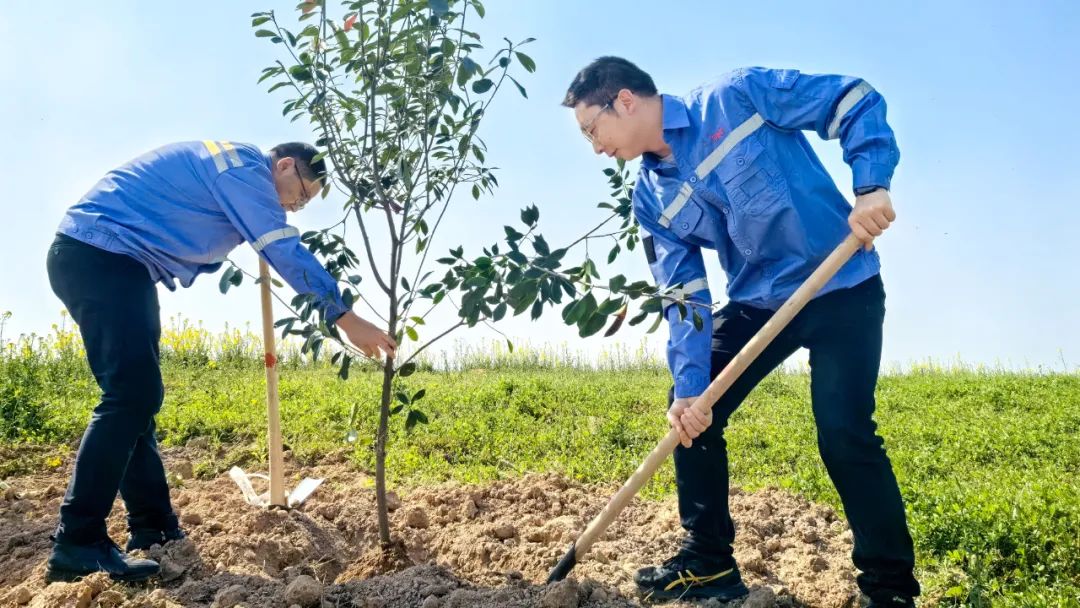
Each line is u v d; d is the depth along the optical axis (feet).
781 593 9.95
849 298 8.90
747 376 9.70
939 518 12.81
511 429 24.03
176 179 10.50
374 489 15.52
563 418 25.93
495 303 8.54
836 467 8.87
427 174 10.43
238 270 10.01
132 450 10.32
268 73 10.11
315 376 32.78
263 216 10.18
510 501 14.25
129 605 9.09
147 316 10.42
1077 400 31.32
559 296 8.07
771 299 9.29
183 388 28.04
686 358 9.48
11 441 18.69
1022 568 11.76
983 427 25.79
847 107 8.57
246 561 10.97
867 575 8.99
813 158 9.32
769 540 12.10
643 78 9.23
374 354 9.98
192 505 13.38
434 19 9.39
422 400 26.13
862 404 8.76
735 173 8.91
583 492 14.90
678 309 9.68
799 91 8.82
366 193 10.72
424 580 9.48
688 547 9.90
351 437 10.91
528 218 8.66
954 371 48.75
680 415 9.21
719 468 9.79
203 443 20.21
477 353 47.75
